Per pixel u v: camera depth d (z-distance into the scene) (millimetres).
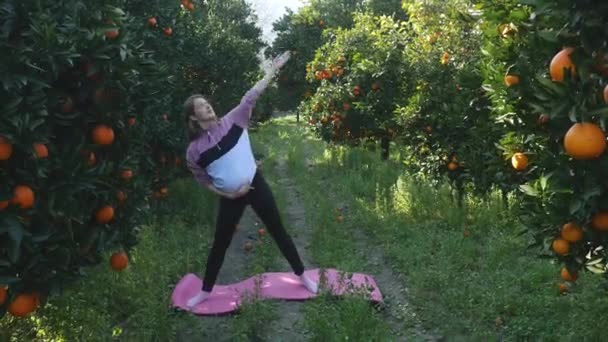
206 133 4887
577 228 3125
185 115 4879
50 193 3084
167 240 6730
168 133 8336
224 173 4879
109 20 3428
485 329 4535
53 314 4285
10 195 2859
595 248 3219
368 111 12266
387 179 10578
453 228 7188
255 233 8148
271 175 12867
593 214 2973
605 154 2736
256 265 6312
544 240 3400
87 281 4641
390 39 12125
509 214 7184
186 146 8773
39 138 2941
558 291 5012
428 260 6199
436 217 7750
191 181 10109
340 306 4852
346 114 13172
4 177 2922
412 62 9445
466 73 6848
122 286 4977
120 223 3959
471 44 8031
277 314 5008
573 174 2941
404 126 8672
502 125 4926
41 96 2949
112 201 3762
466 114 7293
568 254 3324
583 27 2646
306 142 20938
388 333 4555
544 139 3578
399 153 13711
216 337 4648
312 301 5117
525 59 3570
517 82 3586
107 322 4426
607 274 3531
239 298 5211
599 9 2615
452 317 4785
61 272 3256
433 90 8188
